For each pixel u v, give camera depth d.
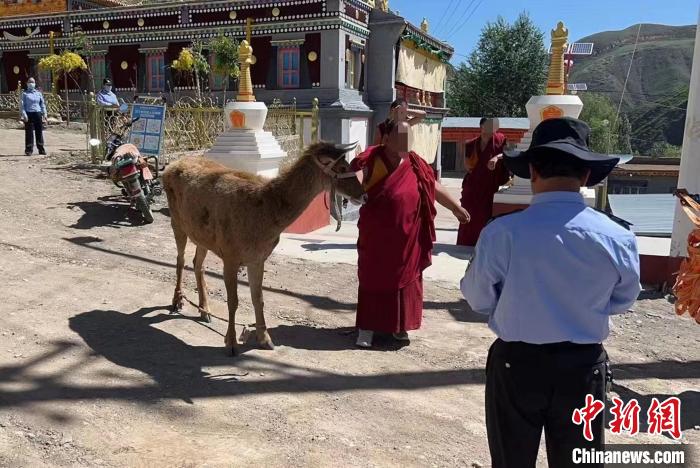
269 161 9.85
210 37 19.30
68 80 22.77
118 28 20.97
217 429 3.91
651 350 5.72
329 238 10.11
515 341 2.51
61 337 5.11
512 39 48.75
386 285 5.40
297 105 17.97
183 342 5.32
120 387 4.37
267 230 5.00
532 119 8.87
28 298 5.93
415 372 5.02
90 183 11.55
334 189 5.01
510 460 2.60
